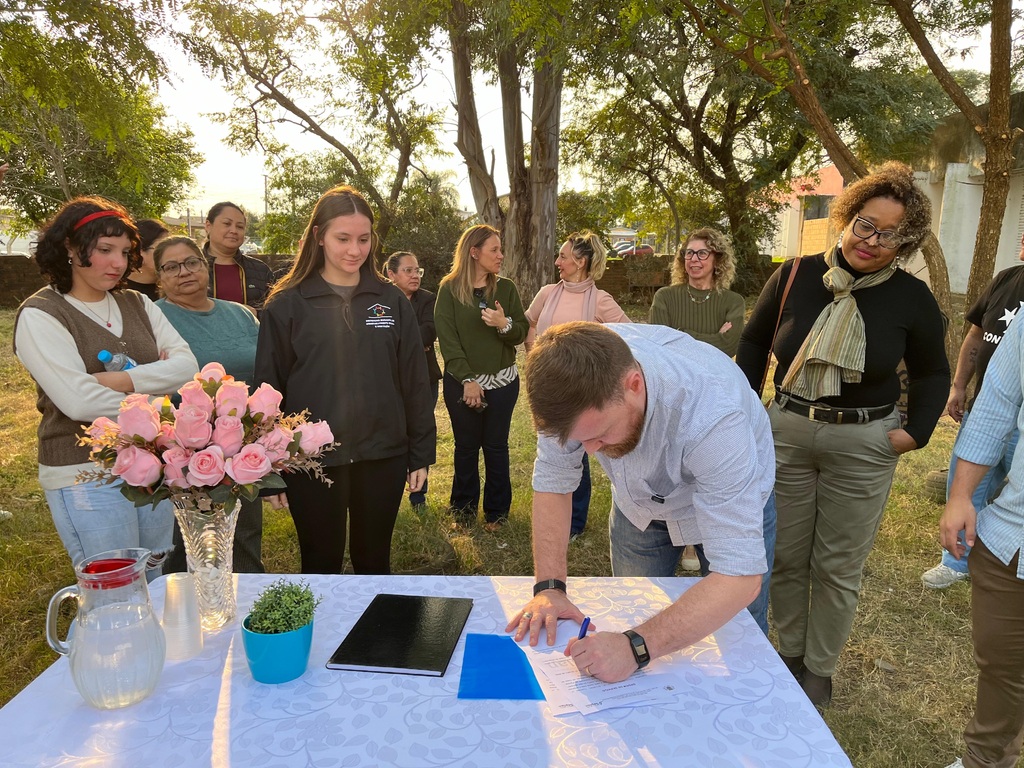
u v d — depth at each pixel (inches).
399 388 99.8
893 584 127.6
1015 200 525.0
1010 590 65.9
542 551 64.3
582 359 48.8
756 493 54.4
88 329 84.8
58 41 168.9
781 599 96.0
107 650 45.8
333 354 91.0
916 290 82.7
